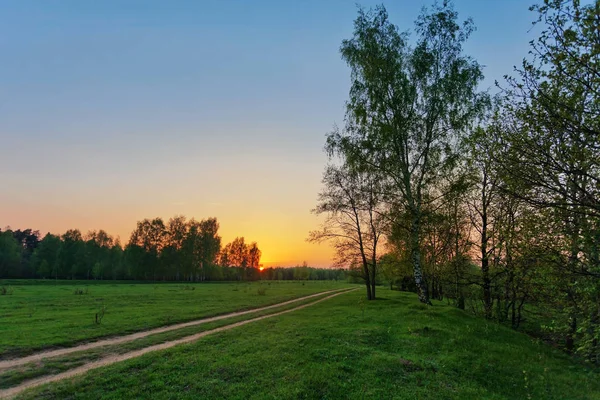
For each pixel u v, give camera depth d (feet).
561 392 35.14
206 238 390.63
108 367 36.27
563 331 49.60
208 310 89.30
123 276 378.32
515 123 36.63
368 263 113.60
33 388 31.17
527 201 34.35
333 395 30.37
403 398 30.45
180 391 30.50
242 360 37.96
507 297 69.26
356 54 75.31
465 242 75.82
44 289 184.34
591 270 34.96
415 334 50.37
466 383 35.04
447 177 73.77
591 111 30.19
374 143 77.82
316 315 75.36
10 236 353.10
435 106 73.36
